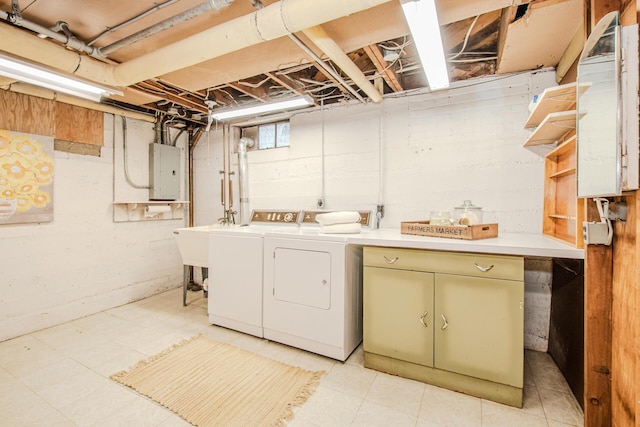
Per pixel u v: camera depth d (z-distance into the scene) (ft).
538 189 7.34
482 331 5.49
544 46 6.19
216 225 11.09
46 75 6.46
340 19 5.39
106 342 7.84
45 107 8.91
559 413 5.15
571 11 5.01
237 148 11.96
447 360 5.79
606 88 3.56
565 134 6.27
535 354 7.22
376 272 6.48
